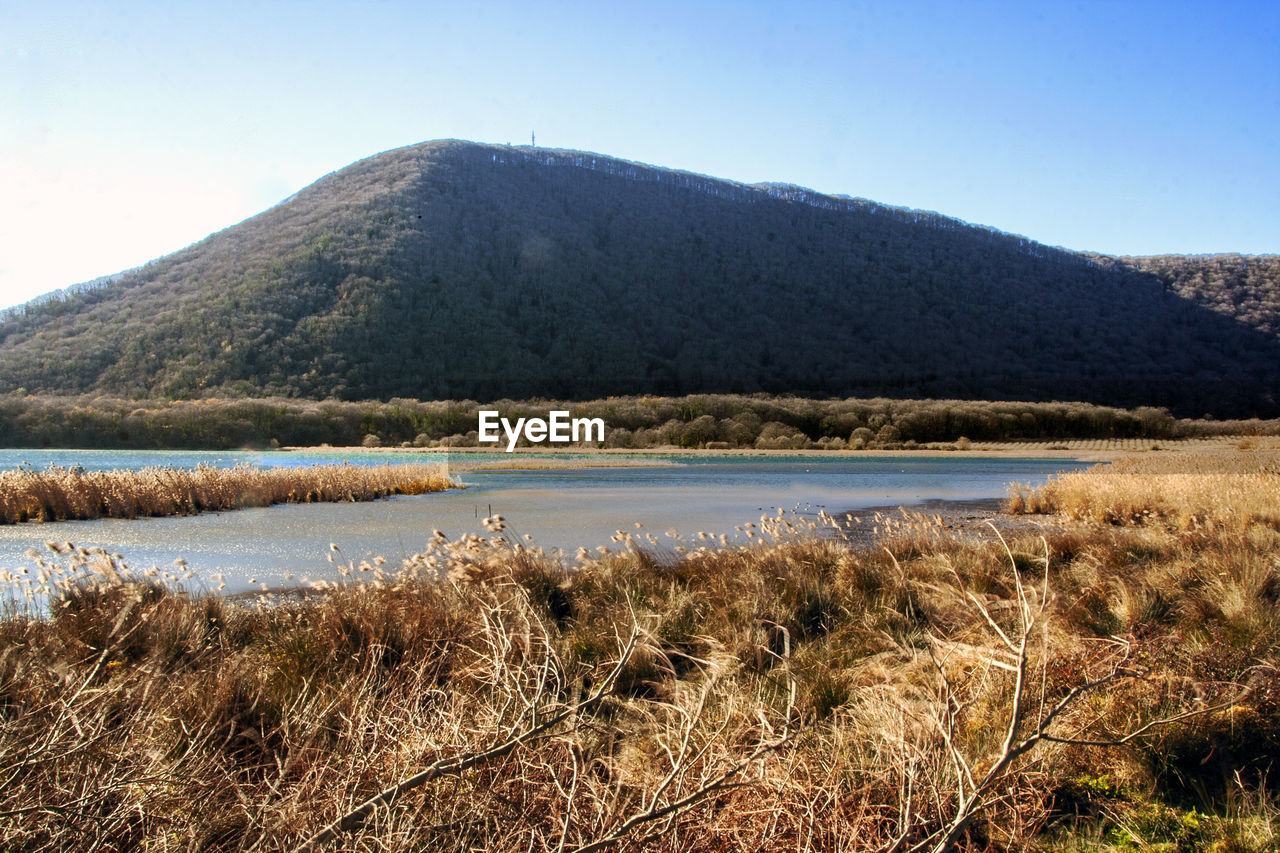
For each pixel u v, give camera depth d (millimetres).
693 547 9922
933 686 3555
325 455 44625
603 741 3074
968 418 64000
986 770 2600
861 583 6633
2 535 11930
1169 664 3701
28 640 4301
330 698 3445
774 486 22906
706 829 2090
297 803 2078
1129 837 2643
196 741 2760
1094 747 3113
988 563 7129
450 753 2100
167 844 2029
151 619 4961
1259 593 5586
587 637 5070
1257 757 3145
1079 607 5453
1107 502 13828
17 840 1925
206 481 16688
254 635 5277
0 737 2203
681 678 4340
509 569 6066
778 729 2777
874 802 2420
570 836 2021
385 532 12086
